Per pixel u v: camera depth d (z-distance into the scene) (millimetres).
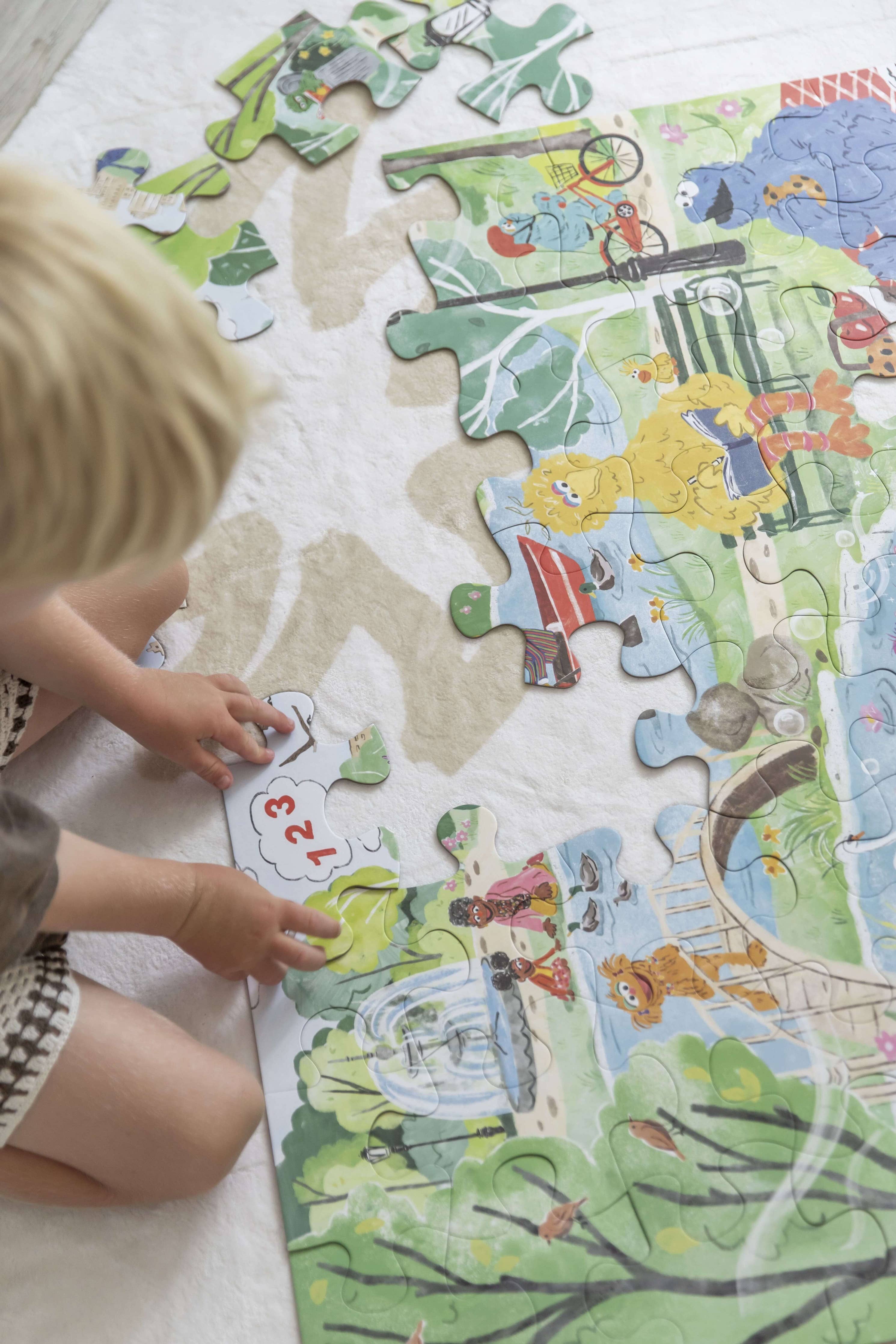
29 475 523
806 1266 979
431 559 1305
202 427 555
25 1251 1022
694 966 1104
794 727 1194
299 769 1212
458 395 1378
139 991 1122
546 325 1400
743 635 1236
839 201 1434
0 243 502
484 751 1213
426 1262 1002
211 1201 1037
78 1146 951
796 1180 1013
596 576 1276
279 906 1075
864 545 1265
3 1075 880
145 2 1662
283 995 1113
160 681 1160
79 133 1574
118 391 521
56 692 1112
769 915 1119
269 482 1354
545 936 1126
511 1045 1083
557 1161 1035
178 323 546
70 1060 918
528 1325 973
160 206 1509
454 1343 969
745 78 1524
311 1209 1027
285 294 1450
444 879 1156
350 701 1245
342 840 1178
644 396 1353
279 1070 1082
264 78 1586
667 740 1201
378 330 1421
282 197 1509
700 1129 1038
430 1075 1074
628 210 1453
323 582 1305
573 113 1523
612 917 1129
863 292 1385
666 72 1540
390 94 1559
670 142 1490
